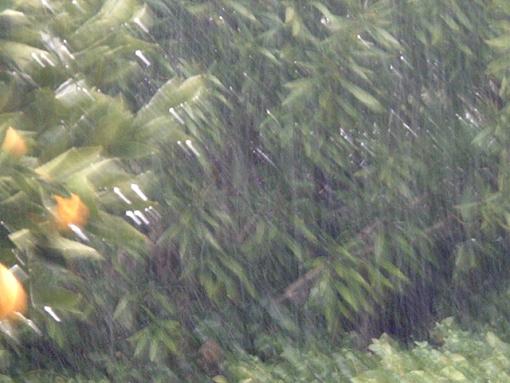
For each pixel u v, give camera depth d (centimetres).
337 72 1096
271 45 1099
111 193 552
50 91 541
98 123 545
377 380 921
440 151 1165
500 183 1159
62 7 582
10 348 990
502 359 987
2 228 506
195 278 1100
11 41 541
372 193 1140
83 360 1054
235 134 1097
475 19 1169
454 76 1167
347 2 1118
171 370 1089
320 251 1134
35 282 521
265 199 1112
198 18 1091
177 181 1054
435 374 927
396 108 1145
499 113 1162
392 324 1203
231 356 1087
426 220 1171
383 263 1130
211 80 1048
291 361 1066
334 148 1120
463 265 1170
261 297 1122
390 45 1120
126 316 1048
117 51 594
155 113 569
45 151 528
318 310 1130
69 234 524
